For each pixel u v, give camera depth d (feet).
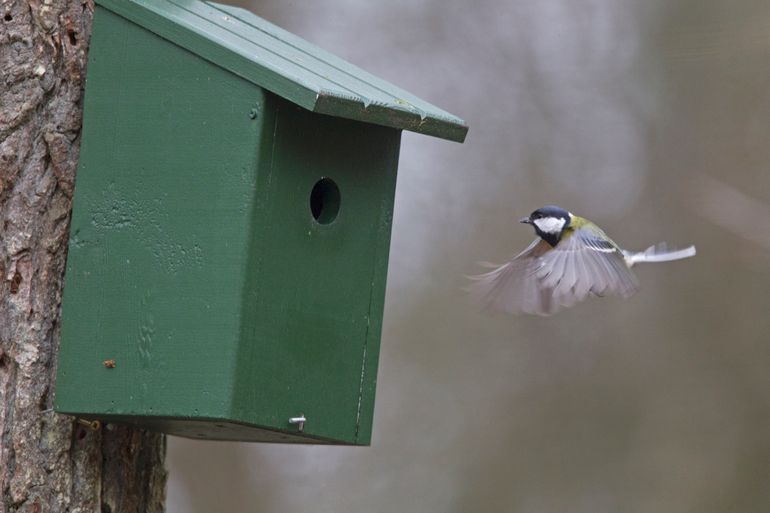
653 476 52.65
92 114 23.66
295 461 48.96
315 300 23.52
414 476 50.67
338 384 23.97
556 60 54.08
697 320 54.39
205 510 47.21
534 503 51.65
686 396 53.78
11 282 23.39
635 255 25.90
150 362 22.57
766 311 54.03
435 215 52.47
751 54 53.21
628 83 53.98
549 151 53.16
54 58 24.06
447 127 24.39
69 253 23.48
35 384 23.25
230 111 22.62
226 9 26.35
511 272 26.23
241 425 22.48
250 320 22.30
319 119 23.49
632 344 54.24
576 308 54.29
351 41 52.80
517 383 52.80
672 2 54.13
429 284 52.11
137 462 24.56
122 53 23.52
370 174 24.57
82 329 23.16
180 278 22.58
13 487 22.86
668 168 53.16
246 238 22.24
